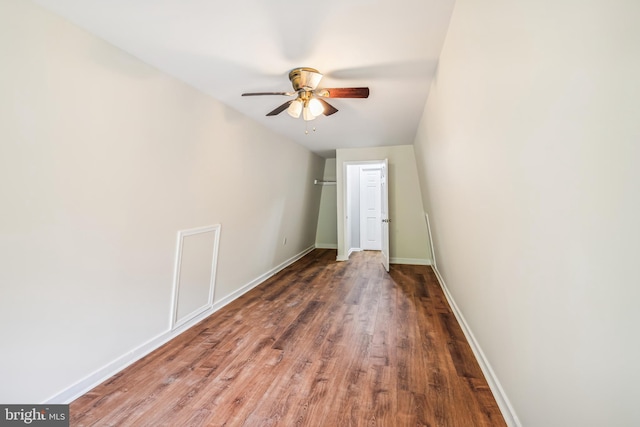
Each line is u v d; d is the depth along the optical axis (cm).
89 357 167
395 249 507
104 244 171
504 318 142
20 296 133
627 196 54
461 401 155
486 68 114
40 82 131
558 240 83
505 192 117
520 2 83
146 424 140
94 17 138
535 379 111
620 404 64
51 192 141
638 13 47
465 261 213
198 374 181
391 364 191
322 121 322
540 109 82
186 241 240
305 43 163
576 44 63
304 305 305
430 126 263
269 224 399
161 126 199
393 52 173
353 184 657
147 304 206
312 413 147
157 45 164
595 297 69
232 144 282
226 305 304
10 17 118
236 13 137
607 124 57
